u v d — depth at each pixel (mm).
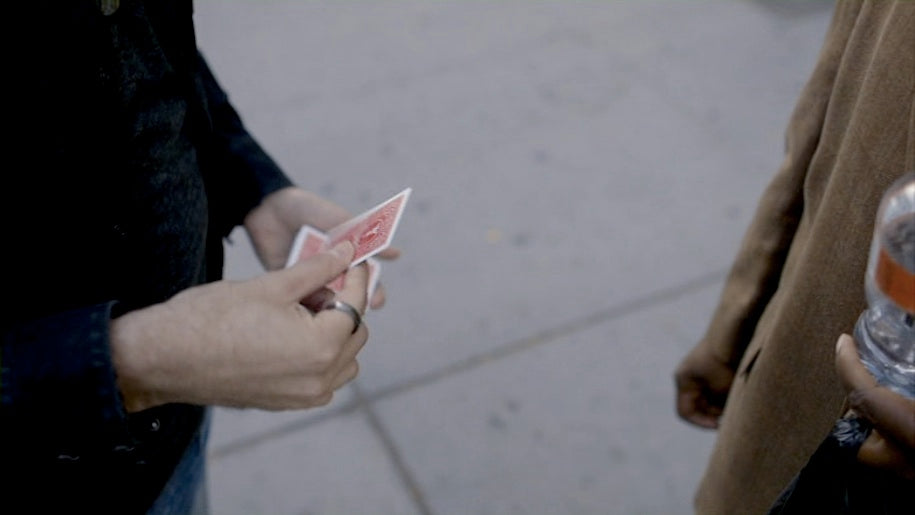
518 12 5016
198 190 1395
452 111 4320
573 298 3412
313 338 1146
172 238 1320
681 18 4898
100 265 1224
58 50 1090
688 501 2775
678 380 1944
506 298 3420
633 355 3199
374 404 3092
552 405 3055
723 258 3543
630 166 3973
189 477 1540
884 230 1001
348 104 4387
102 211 1195
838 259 1274
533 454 2920
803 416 1425
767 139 4102
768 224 1598
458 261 3570
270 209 1698
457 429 3002
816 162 1384
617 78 4492
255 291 1151
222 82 4562
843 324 1292
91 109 1144
